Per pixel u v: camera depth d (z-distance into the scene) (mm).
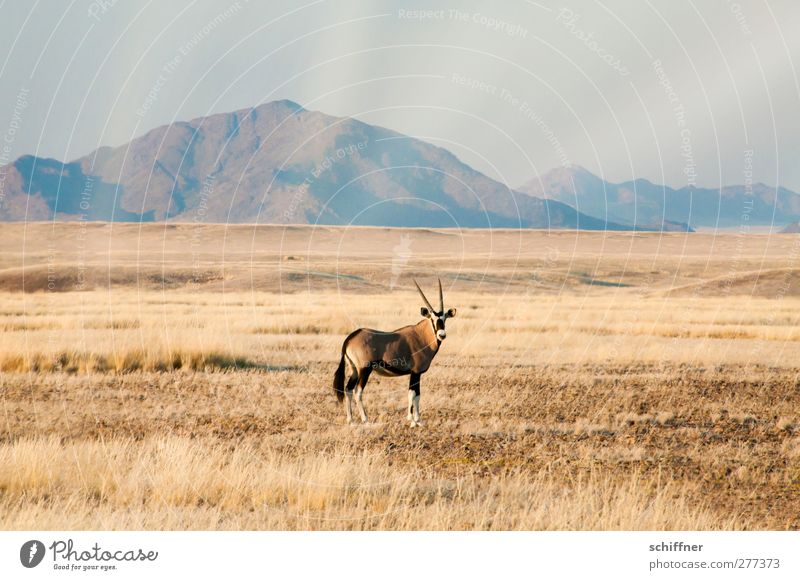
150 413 23547
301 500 15008
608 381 30625
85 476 16047
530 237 175625
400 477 16281
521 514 14406
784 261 128500
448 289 98250
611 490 15953
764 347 41719
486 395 27297
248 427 22094
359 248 158000
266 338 42375
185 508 14688
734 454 19547
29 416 22641
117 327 46188
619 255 145250
